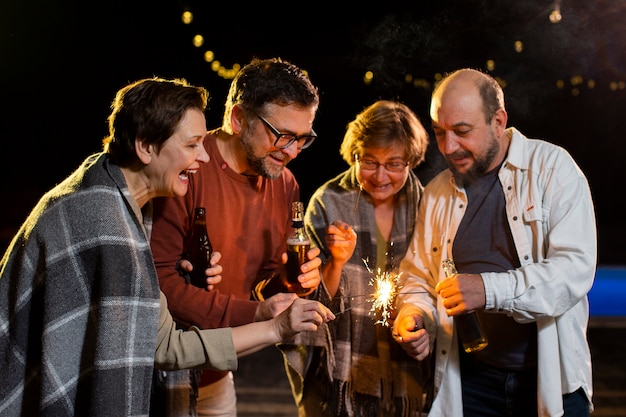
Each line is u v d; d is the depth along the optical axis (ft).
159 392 8.29
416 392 9.06
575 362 7.55
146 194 6.66
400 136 8.49
